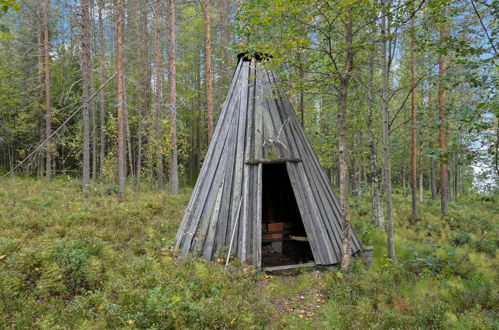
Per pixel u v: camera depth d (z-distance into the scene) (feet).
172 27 52.08
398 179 110.73
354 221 39.55
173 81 52.95
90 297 15.48
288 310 17.33
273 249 27.76
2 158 99.14
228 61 62.69
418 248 30.60
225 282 18.54
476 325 15.65
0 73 68.69
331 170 82.28
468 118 19.76
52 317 13.73
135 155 98.37
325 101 47.73
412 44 26.09
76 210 35.50
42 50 69.10
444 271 24.22
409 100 60.64
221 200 23.58
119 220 32.45
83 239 21.83
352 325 15.28
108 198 46.44
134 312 14.39
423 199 78.23
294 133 26.84
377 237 33.81
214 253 21.98
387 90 26.66
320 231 23.15
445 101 38.04
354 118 42.57
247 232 22.09
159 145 59.06
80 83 80.59
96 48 60.39
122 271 18.89
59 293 16.22
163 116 61.05
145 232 29.04
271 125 26.09
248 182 23.54
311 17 19.21
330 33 22.75
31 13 46.21
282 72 25.90
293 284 20.68
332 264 22.48
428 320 16.20
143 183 81.66
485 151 21.65
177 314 14.15
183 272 18.95
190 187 84.89
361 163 61.93
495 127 20.54
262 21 20.47
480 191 24.77
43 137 74.38
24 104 76.33
